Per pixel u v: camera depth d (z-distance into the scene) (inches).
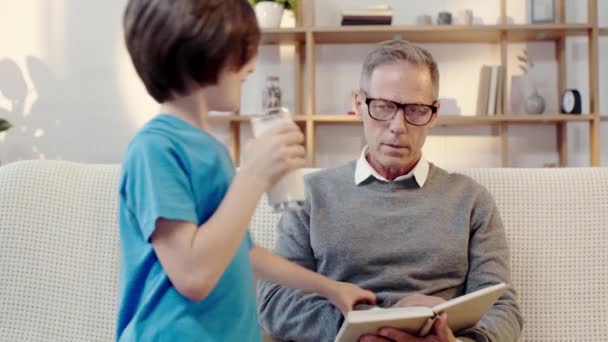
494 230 56.7
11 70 135.0
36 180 57.5
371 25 124.7
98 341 54.9
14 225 55.7
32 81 135.0
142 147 31.7
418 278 55.4
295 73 132.2
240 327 33.5
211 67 31.5
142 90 134.3
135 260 32.6
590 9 122.2
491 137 132.7
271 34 125.6
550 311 56.3
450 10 132.0
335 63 134.7
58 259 55.9
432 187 58.4
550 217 58.2
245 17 32.6
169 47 31.0
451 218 57.1
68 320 55.0
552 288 56.7
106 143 134.6
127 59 134.6
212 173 32.6
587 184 58.9
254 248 43.0
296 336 52.7
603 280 56.6
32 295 54.9
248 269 35.7
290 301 53.8
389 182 58.4
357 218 57.1
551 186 59.1
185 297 31.7
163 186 30.3
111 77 134.6
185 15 30.8
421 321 40.3
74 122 134.7
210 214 32.4
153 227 29.7
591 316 56.1
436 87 60.2
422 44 133.3
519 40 131.7
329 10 134.1
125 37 33.0
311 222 57.9
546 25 121.1
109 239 56.9
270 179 31.5
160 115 33.6
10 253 55.2
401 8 133.0
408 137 58.1
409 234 56.3
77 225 57.1
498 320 50.3
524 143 132.3
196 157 32.1
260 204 60.5
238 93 34.3
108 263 56.4
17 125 134.9
